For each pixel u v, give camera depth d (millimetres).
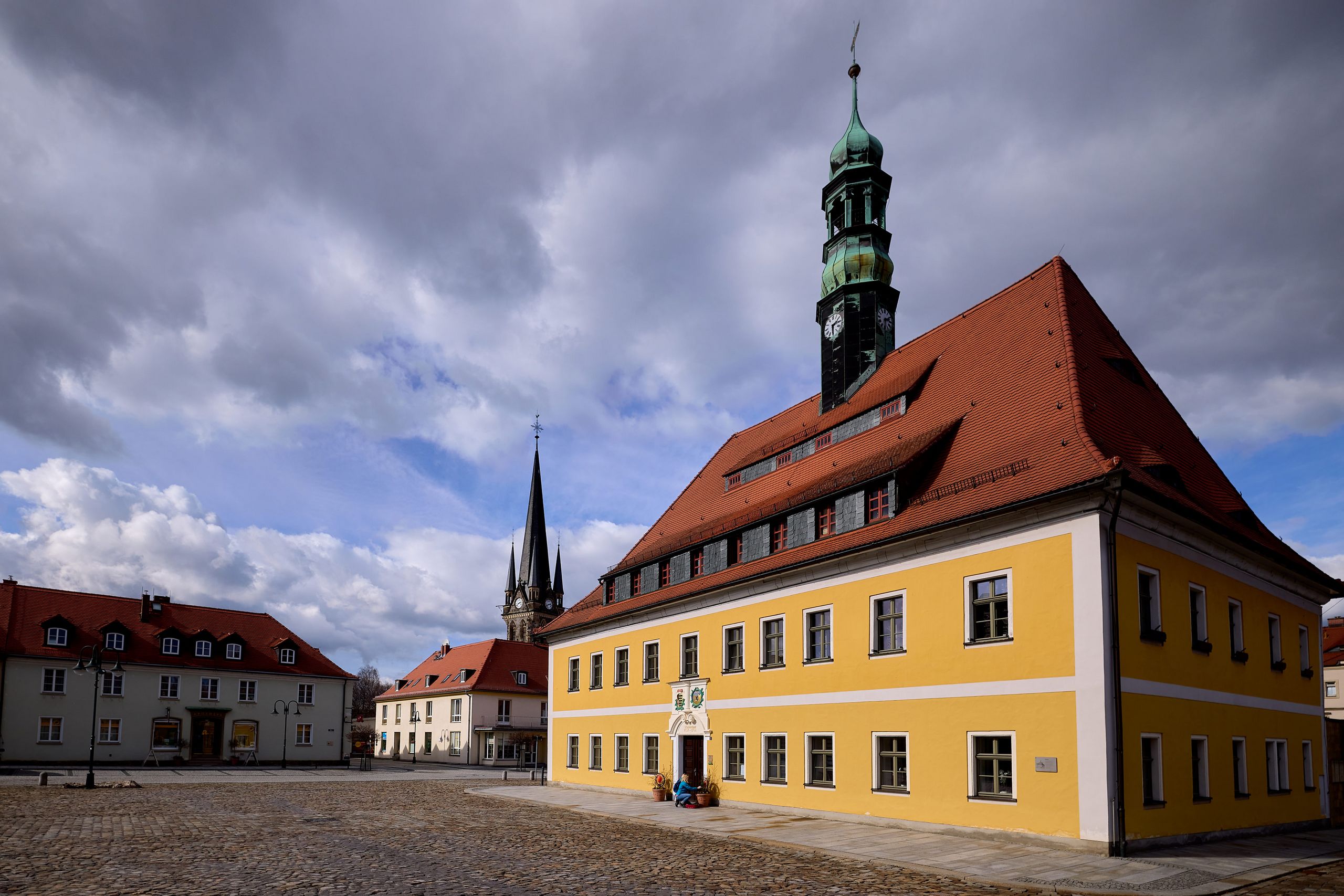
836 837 21141
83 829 22562
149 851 18641
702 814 26984
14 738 54438
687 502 41688
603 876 15906
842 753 24969
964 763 21250
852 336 35312
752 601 29500
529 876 15805
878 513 25641
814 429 33969
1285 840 21781
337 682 66438
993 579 21391
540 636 44281
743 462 37031
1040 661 19844
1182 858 17938
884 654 23953
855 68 38094
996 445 23844
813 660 26641
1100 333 27078
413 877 15539
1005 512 20797
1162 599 20375
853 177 36562
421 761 78812
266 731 62969
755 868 16875
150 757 58250
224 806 29453
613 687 37688
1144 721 19078
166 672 59844
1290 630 25953
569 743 41094
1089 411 22266
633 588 38594
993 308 29797
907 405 29656
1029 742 19797
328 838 20953
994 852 18547
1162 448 24703
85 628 59156
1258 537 25062
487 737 72812
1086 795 18516
